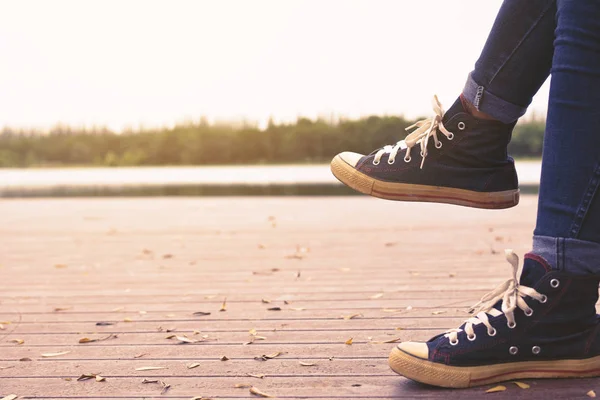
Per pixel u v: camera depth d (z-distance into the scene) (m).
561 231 1.10
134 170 23.16
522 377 1.17
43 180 15.34
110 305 2.05
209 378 1.27
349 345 1.48
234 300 2.07
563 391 1.12
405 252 3.07
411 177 1.27
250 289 2.26
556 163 1.08
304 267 2.71
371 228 4.11
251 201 6.65
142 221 4.93
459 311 1.80
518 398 1.09
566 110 1.05
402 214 5.07
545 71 1.17
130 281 2.50
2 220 5.14
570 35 1.04
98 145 25.55
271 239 3.69
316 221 4.62
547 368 1.17
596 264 1.10
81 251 3.41
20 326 1.78
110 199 7.23
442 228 4.05
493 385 1.16
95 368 1.36
